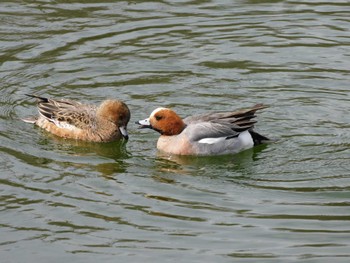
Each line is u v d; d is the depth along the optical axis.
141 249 12.43
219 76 18.59
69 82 18.45
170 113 15.99
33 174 14.85
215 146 15.79
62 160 15.57
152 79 18.55
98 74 18.78
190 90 18.03
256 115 16.97
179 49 19.83
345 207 13.53
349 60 19.16
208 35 20.52
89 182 14.58
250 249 12.37
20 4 22.22
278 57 19.41
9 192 14.12
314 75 18.53
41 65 19.16
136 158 15.77
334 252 12.22
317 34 20.44
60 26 20.97
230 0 22.52
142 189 14.34
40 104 17.09
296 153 15.54
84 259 12.19
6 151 15.78
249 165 15.27
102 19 21.34
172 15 21.61
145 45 20.02
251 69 18.88
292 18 21.36
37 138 16.56
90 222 13.19
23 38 20.38
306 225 13.01
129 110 16.70
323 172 14.77
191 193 14.16
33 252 12.39
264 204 13.70
